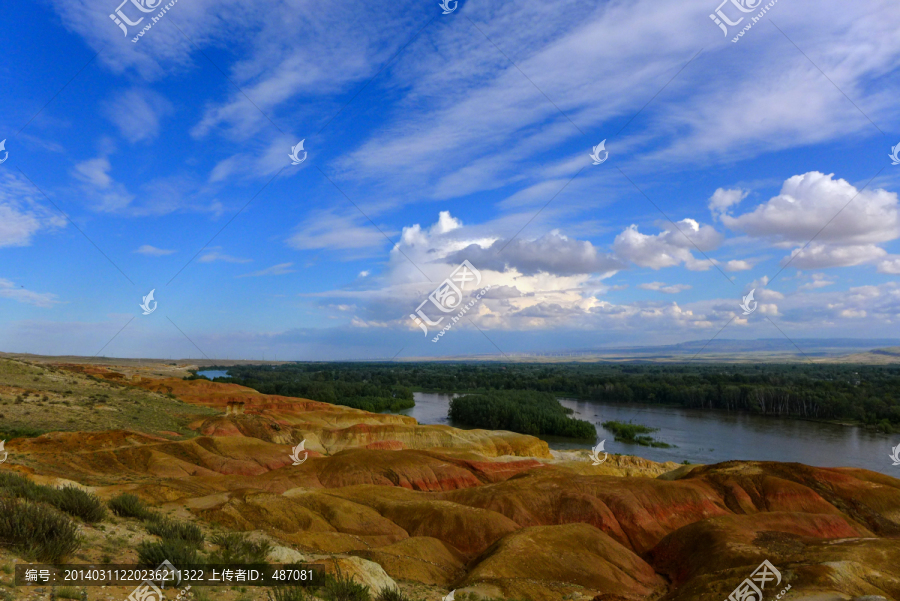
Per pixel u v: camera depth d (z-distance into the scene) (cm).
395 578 2461
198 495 3238
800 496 4625
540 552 2967
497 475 6328
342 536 2897
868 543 2684
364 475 5412
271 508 3083
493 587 2473
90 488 2783
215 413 8044
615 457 7350
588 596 2528
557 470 6338
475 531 3638
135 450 4741
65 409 5862
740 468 5206
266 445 6147
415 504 3962
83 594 1037
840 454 7875
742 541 3136
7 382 6378
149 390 9000
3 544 1170
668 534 3900
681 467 5831
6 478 1766
